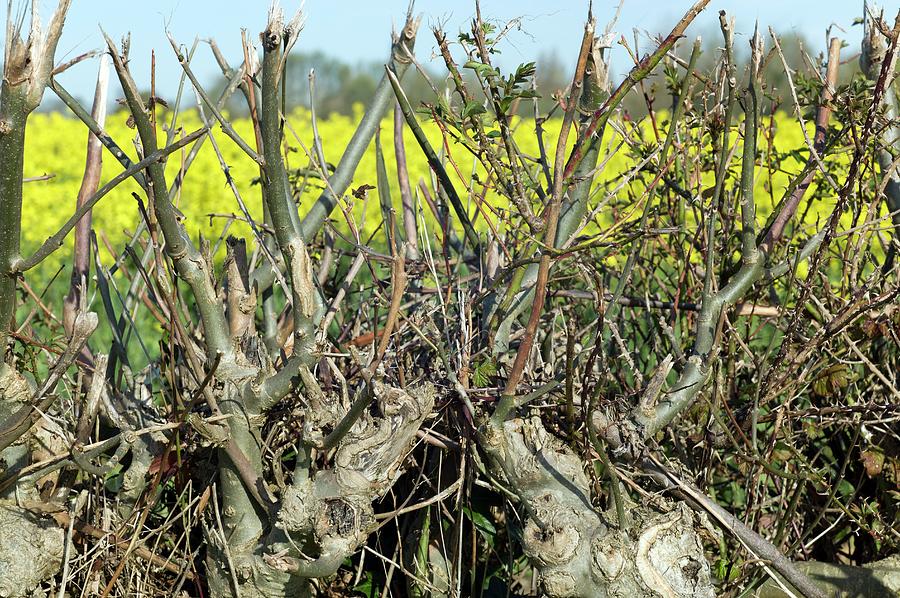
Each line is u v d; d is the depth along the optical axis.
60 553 2.00
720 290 2.20
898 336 2.39
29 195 7.66
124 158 1.92
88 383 2.41
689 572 1.84
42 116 10.20
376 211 5.39
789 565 1.96
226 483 2.02
